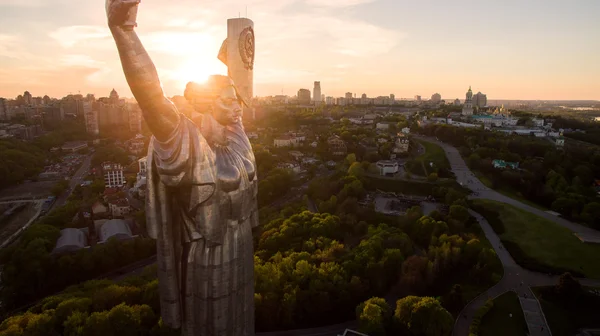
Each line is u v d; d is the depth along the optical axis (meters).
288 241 112.38
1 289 104.62
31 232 120.44
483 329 82.31
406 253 108.31
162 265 28.34
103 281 89.56
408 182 184.75
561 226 133.25
